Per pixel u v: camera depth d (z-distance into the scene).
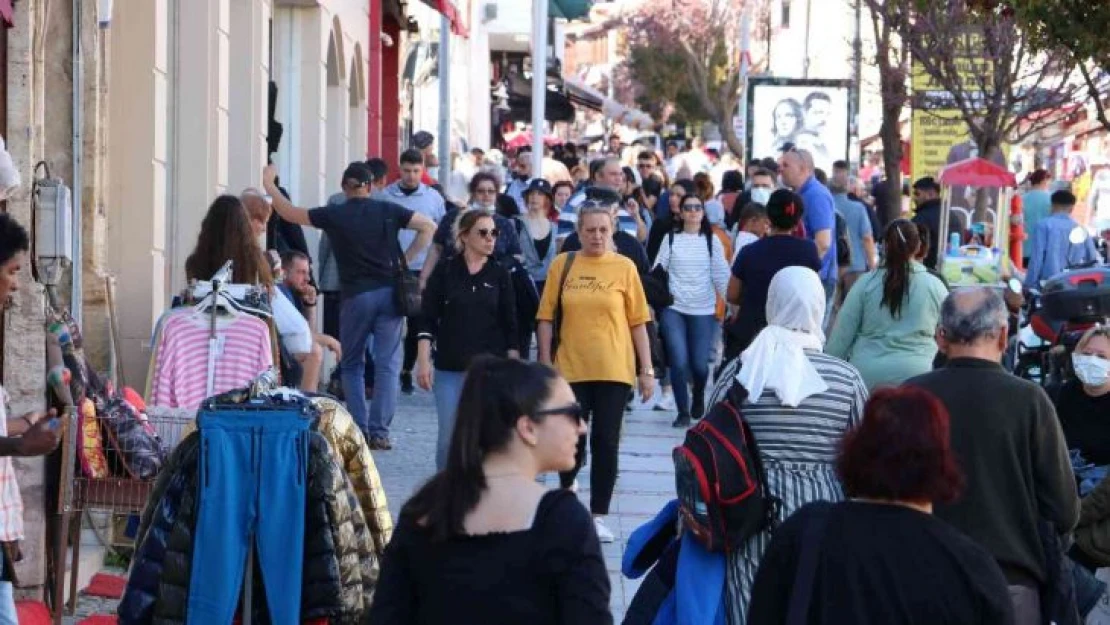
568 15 64.75
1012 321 27.06
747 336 21.14
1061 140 63.69
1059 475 10.61
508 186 41.44
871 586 8.18
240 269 14.51
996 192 37.69
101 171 18.22
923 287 15.94
